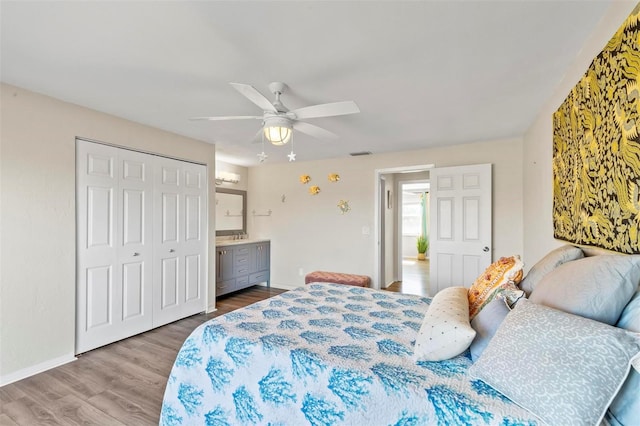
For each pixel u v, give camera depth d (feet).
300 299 7.78
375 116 9.55
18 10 4.70
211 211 13.17
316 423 4.25
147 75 6.91
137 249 10.43
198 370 5.38
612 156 4.21
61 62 6.36
